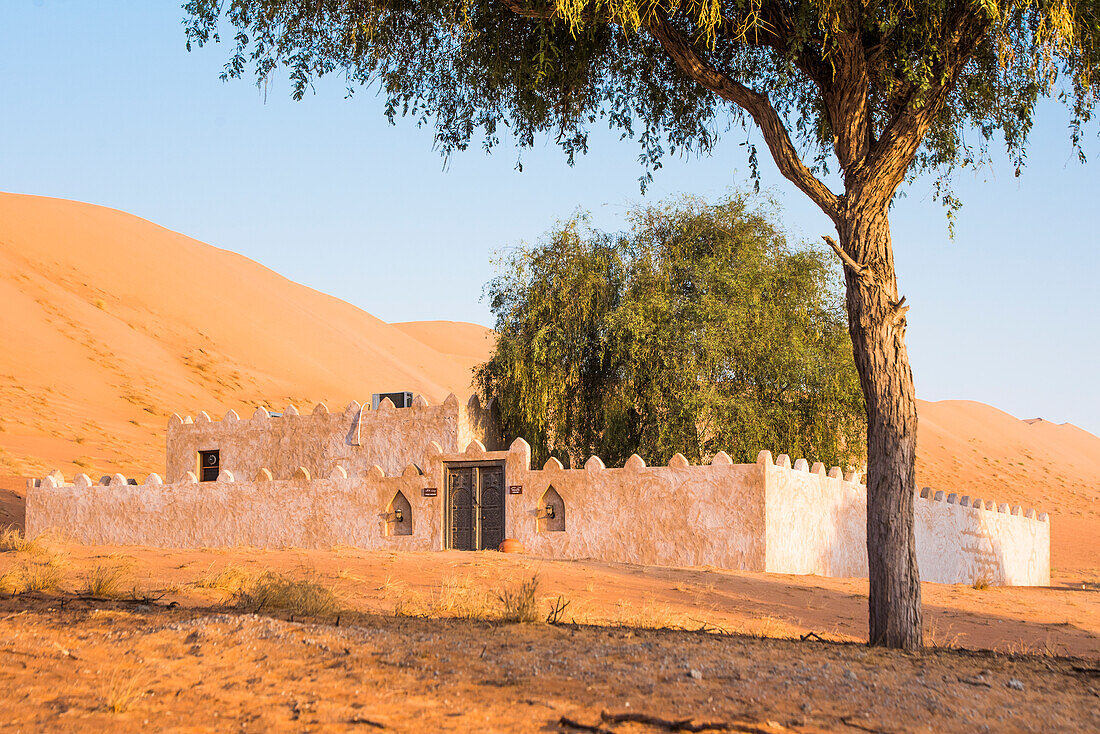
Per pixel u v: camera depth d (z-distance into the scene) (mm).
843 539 26984
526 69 14508
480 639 10094
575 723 6672
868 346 11906
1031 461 122250
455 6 13852
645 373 30781
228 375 83750
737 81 14359
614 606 15180
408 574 17484
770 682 8312
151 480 29141
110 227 99500
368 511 26234
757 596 17953
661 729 6664
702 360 30125
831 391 31250
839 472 26969
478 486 25406
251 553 21250
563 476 24328
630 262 32750
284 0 14438
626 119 16188
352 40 14641
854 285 12117
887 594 11445
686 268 32031
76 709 6750
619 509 23578
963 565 34125
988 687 8578
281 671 8109
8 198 95375
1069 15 11383
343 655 8742
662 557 22938
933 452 111688
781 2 12945
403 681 7859
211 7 14367
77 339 76188
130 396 70625
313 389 90062
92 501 29750
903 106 12508
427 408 28844
